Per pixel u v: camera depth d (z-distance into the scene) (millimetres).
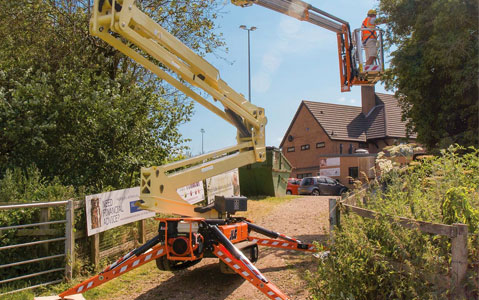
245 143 7457
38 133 9625
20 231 7086
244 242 7574
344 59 13781
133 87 11828
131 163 10930
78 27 12742
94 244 7777
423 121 12586
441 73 11766
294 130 48938
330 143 44062
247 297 6234
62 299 6020
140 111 11570
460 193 4148
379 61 13203
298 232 10805
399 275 4238
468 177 5246
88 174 10398
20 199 7992
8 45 12016
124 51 6199
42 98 10062
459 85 11305
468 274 3525
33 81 10203
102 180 10820
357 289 4418
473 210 4027
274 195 20625
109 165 10750
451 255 3777
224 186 15977
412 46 12406
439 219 4312
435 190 4836
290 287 6395
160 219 6473
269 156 20156
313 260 7781
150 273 7688
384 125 44125
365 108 47500
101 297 6406
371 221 5031
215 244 6375
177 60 6348
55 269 6938
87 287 6172
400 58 12406
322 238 9727
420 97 12219
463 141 11547
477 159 5422
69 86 10453
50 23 12750
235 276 7363
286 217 13516
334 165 38156
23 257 7043
